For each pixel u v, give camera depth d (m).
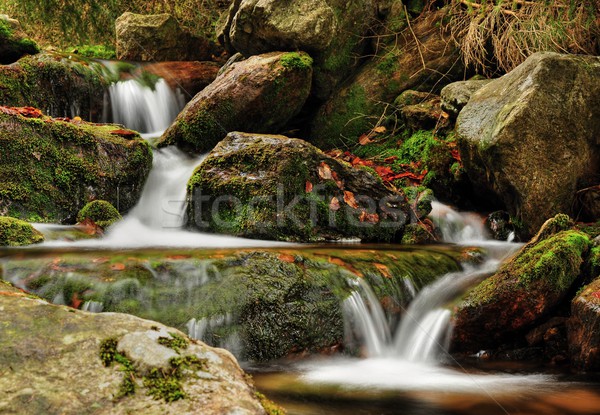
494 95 5.94
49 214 5.31
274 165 5.46
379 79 8.01
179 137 7.11
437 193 6.70
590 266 3.98
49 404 1.67
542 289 3.80
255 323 3.48
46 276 3.48
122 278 3.51
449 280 4.35
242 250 3.94
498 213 6.02
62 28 11.25
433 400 2.86
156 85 8.56
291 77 7.13
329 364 3.54
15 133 5.25
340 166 5.76
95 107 7.88
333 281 3.83
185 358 1.91
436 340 3.88
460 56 7.90
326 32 7.36
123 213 5.82
